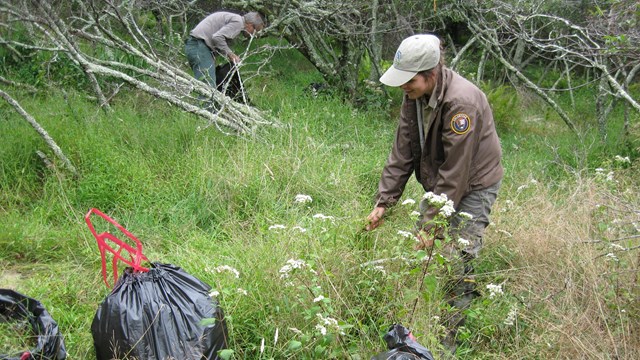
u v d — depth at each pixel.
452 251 3.53
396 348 2.73
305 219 4.22
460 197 3.45
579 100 10.38
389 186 3.79
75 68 6.98
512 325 3.46
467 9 8.39
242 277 3.51
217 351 2.82
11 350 2.62
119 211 4.66
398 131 3.72
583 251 3.84
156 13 8.63
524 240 4.12
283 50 10.72
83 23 7.70
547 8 8.54
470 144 3.34
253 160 5.21
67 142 5.32
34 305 2.85
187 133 5.70
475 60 11.98
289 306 3.19
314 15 7.98
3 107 5.95
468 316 3.52
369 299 3.24
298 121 6.38
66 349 3.03
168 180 5.08
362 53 8.34
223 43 7.04
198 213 4.67
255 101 7.51
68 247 4.14
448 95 3.32
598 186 4.92
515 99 8.73
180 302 2.86
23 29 7.55
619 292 3.55
